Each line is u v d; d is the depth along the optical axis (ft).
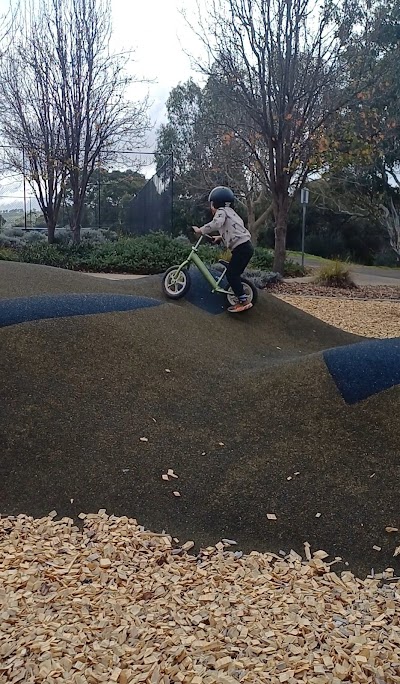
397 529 11.75
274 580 10.44
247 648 8.23
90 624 8.79
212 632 8.60
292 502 12.71
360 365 16.31
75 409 15.99
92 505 12.93
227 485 13.37
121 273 59.36
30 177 70.23
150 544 11.61
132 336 19.33
